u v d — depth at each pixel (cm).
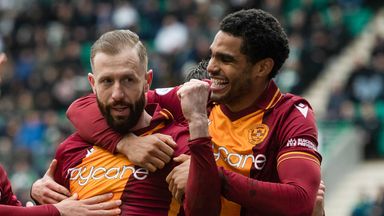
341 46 3775
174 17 3912
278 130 925
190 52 3556
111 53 919
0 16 4362
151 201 934
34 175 2930
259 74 930
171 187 905
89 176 953
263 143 923
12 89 3703
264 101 941
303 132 912
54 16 4175
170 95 1001
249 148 923
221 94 926
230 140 935
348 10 4016
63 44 3959
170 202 938
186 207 882
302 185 878
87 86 3603
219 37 923
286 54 942
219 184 875
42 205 927
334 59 3706
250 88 931
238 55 917
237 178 877
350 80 3538
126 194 935
